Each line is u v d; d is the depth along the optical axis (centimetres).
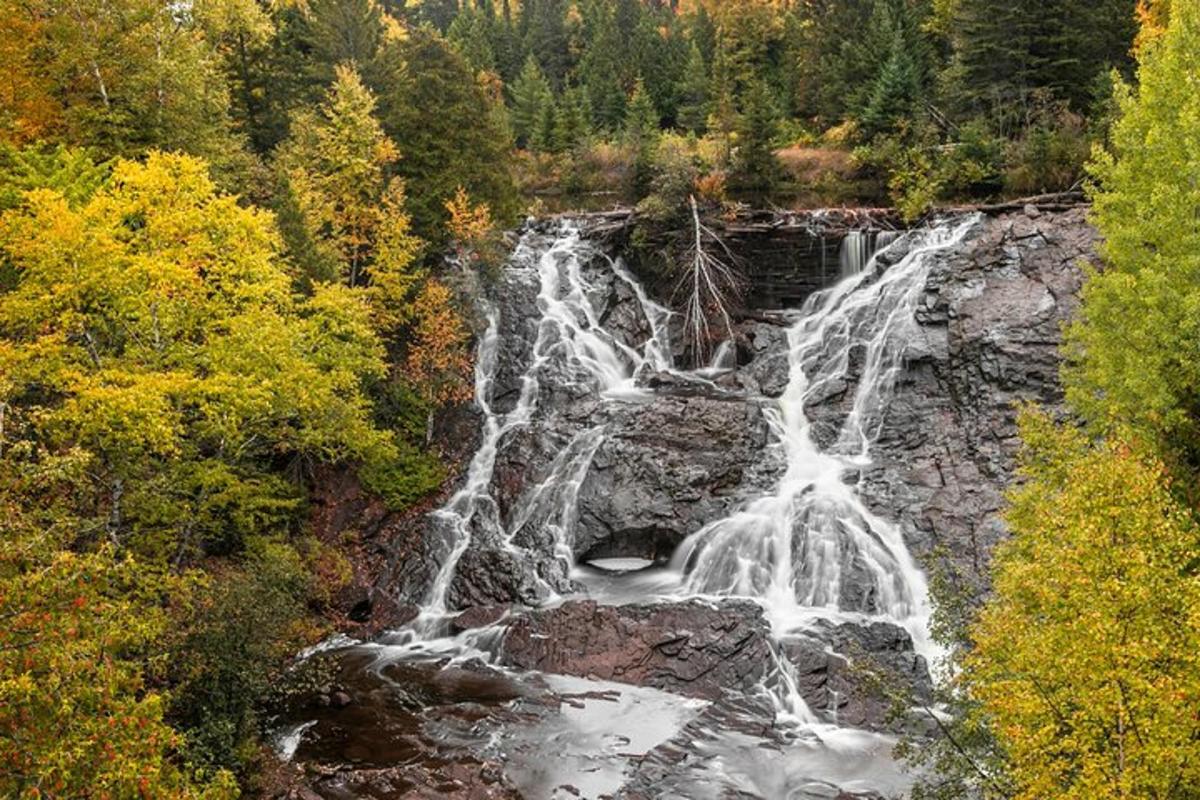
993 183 4156
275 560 2111
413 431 3225
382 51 4688
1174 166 1880
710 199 4009
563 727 2025
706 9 7994
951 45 5422
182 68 2953
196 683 1792
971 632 1344
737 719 2055
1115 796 908
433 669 2339
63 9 2833
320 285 2636
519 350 3588
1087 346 2241
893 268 3503
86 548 1908
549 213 4756
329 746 1931
